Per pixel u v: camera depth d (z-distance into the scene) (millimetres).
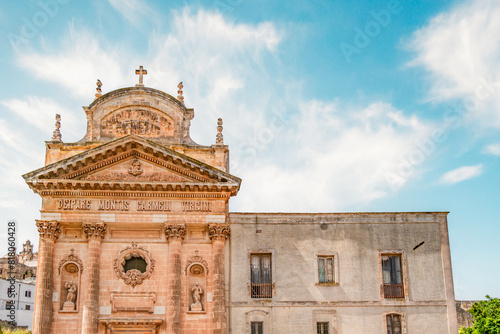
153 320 38750
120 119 44750
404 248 42500
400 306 41250
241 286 40812
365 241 42438
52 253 40000
